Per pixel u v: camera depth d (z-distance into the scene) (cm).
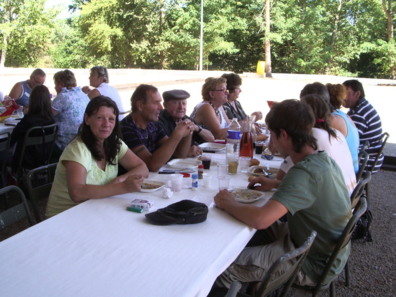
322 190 168
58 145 409
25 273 126
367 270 279
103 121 201
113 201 190
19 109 458
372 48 2509
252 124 350
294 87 1711
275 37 2475
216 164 269
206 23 2631
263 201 196
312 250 180
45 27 2830
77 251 141
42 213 342
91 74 521
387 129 809
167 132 326
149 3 2650
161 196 198
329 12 2617
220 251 143
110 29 2689
